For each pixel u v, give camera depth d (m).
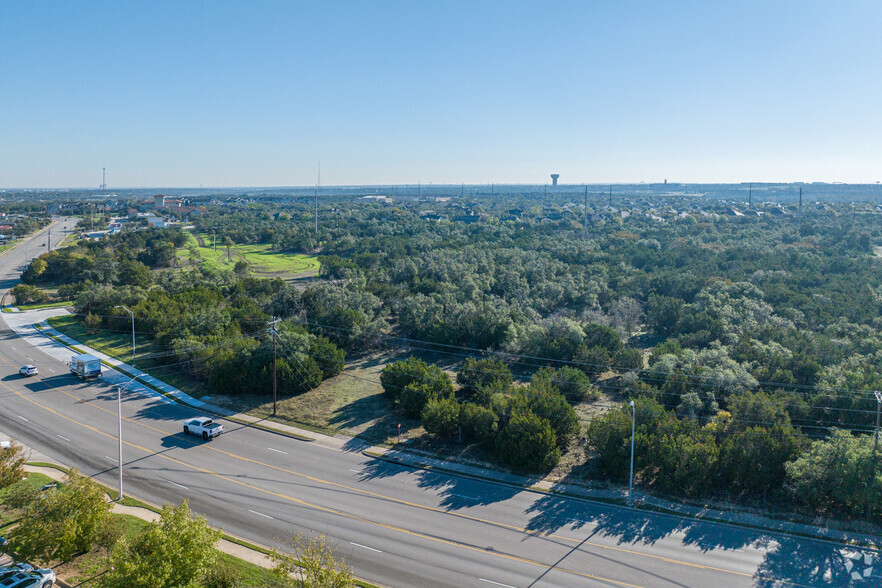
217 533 26.28
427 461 44.88
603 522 36.69
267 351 59.81
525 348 69.06
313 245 166.00
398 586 29.73
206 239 184.12
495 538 34.62
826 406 49.22
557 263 114.75
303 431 50.53
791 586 30.47
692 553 33.41
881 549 33.91
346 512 37.31
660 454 40.50
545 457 42.25
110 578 23.08
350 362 70.88
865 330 71.31
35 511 28.62
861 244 142.62
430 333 76.00
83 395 58.62
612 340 69.88
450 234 178.25
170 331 69.31
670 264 124.06
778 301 89.06
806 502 38.16
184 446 47.06
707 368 55.00
